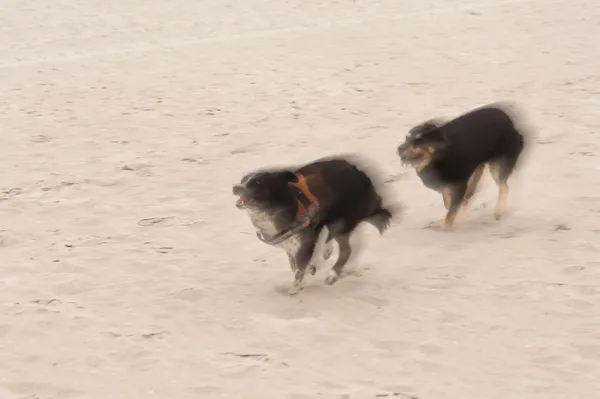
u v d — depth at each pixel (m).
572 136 16.70
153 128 18.81
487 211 12.80
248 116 19.59
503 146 12.16
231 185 14.67
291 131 18.22
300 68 24.55
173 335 8.95
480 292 9.82
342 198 9.83
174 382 7.97
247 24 31.72
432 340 8.69
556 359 8.24
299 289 9.98
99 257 11.29
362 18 32.41
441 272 10.48
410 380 7.93
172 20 32.47
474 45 26.98
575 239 11.43
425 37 28.47
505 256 10.92
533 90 20.95
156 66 25.42
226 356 8.45
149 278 10.55
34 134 18.44
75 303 9.80
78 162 16.30
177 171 15.54
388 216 10.58
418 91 21.45
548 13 31.75
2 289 10.25
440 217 12.59
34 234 12.34
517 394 7.64
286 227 9.40
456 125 11.76
